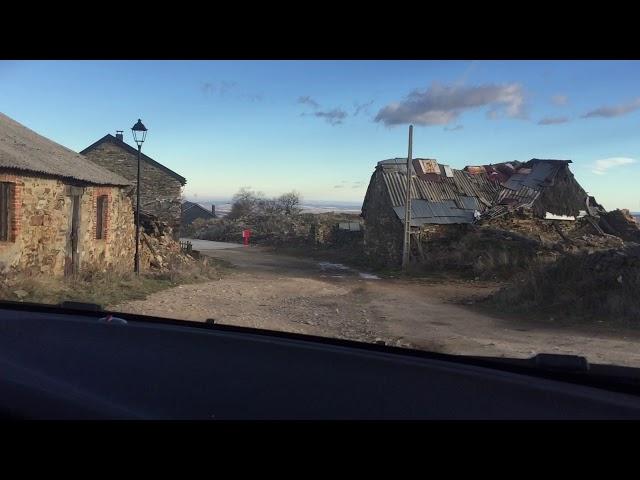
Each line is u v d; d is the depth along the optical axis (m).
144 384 2.13
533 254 21.05
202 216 75.50
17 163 9.77
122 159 27.09
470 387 2.08
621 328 9.64
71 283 11.04
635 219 30.05
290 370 2.27
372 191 29.12
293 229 45.66
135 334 2.74
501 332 9.49
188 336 2.72
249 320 9.75
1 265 9.49
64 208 11.90
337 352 2.49
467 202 27.92
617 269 11.89
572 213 28.19
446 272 21.72
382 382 2.14
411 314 11.74
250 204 68.75
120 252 15.59
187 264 19.06
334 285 18.03
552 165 29.78
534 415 1.86
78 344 2.58
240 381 2.17
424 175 28.58
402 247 25.20
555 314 11.17
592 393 2.01
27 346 2.53
